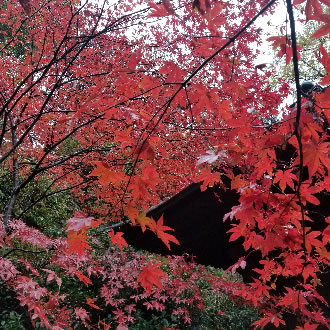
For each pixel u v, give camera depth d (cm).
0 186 782
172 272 718
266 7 107
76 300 769
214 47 183
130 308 632
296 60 105
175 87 157
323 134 136
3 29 595
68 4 445
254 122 198
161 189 478
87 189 769
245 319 920
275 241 173
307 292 273
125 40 428
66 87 471
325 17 105
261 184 195
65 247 356
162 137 356
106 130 444
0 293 672
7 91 499
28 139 548
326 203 290
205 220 379
